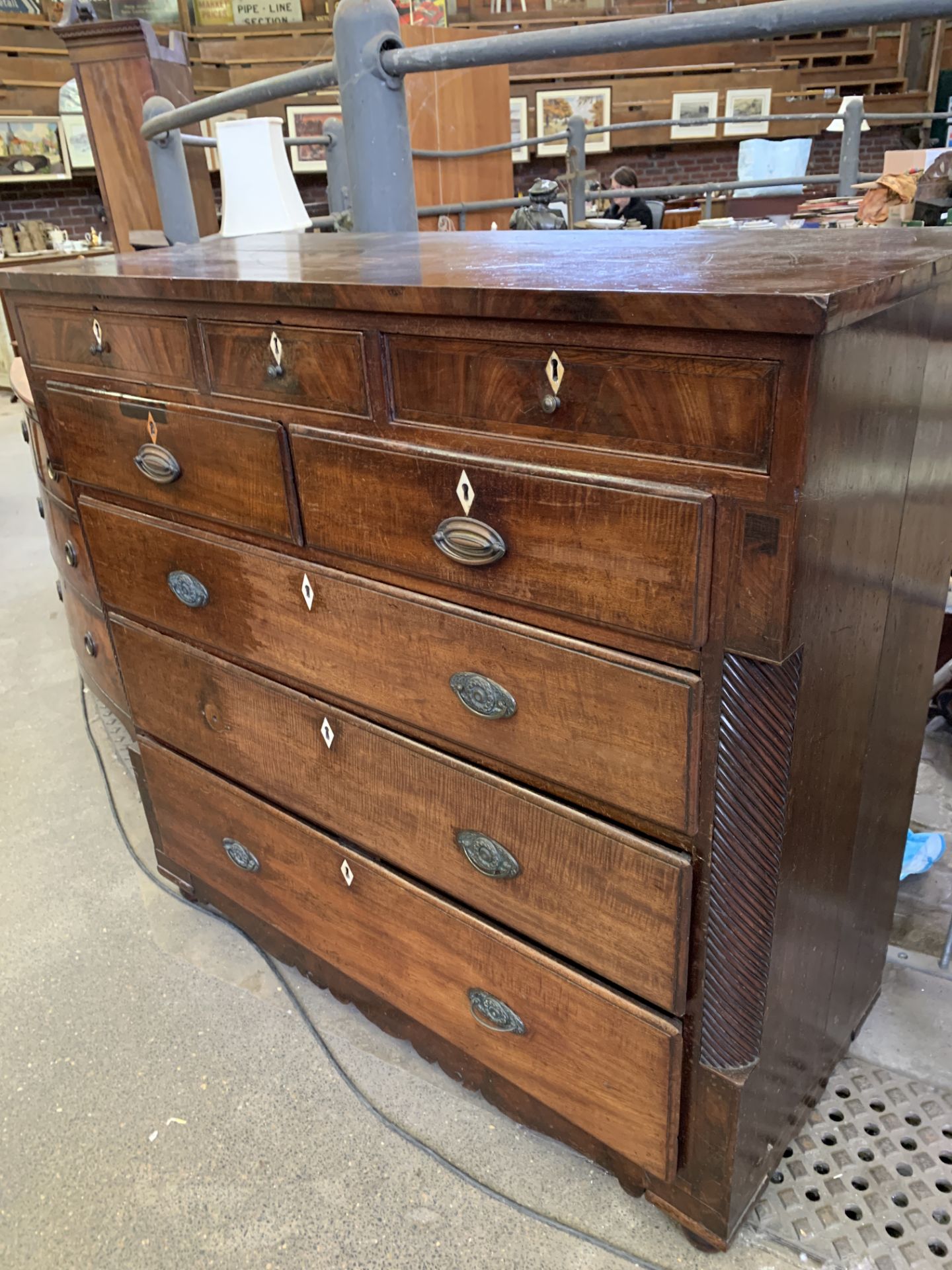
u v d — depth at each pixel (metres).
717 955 0.92
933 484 1.03
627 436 0.78
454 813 1.11
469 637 0.99
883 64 9.21
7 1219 1.22
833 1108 1.30
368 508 1.03
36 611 3.23
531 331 0.80
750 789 0.84
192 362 1.17
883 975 1.53
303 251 1.38
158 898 1.82
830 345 0.67
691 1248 1.14
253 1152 1.29
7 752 2.38
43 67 7.14
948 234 1.08
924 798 1.93
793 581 0.73
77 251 6.96
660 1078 1.01
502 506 0.89
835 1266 1.10
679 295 0.68
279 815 1.41
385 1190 1.23
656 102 8.76
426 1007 1.31
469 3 8.14
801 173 4.98
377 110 1.62
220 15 7.80
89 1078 1.42
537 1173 1.25
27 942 1.71
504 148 3.66
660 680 0.83
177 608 1.42
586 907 1.00
